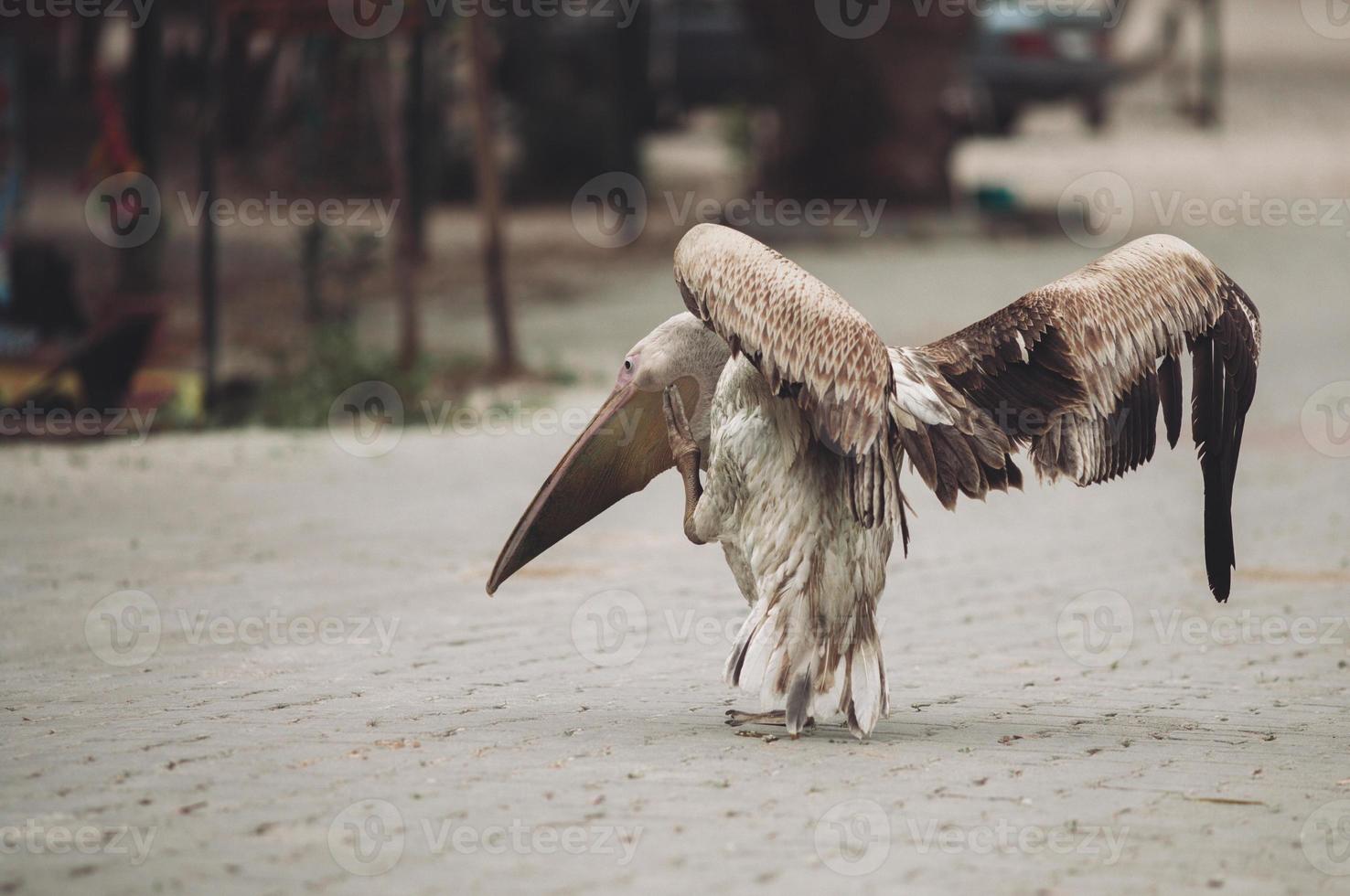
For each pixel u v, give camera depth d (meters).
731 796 7.56
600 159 44.50
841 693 8.19
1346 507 16.78
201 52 21.97
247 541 14.84
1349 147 47.34
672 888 6.33
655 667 10.66
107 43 30.94
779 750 8.47
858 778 7.90
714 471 8.55
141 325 20.83
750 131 43.34
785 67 38.50
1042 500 17.73
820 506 8.20
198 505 16.56
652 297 32.19
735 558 8.70
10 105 23.28
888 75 37.81
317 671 10.44
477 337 28.17
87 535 14.98
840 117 38.16
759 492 8.30
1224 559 8.97
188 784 7.71
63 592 12.70
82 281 29.55
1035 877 6.51
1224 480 8.88
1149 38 61.25
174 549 14.43
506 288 24.89
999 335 8.53
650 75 50.97
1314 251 35.00
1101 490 18.34
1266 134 49.91
